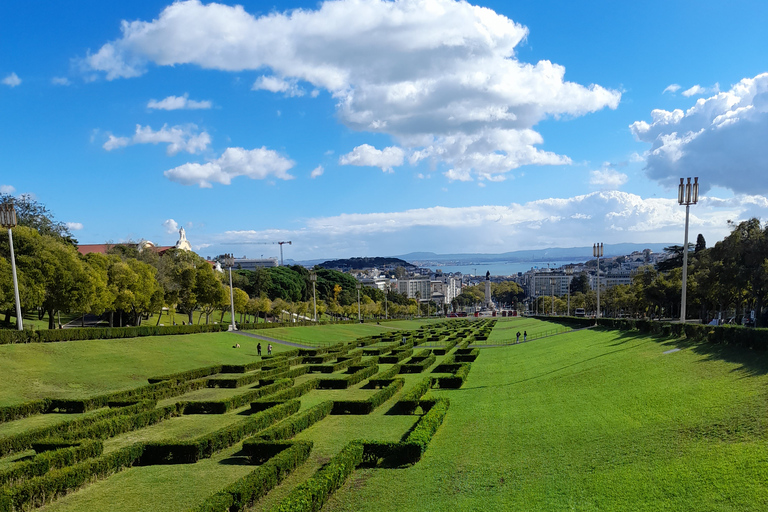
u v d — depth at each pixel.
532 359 58.44
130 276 81.19
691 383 30.08
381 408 38.78
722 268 73.19
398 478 23.28
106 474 24.28
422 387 41.41
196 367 60.72
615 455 22.12
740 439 20.17
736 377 28.61
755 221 70.19
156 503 21.19
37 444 26.83
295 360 65.38
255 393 42.28
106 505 21.02
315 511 19.55
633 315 162.88
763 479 16.81
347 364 62.62
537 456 24.08
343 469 22.58
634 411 27.83
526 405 34.66
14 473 22.67
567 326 104.94
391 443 25.39
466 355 64.56
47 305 68.62
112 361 55.69
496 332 118.19
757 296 71.88
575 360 49.66
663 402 27.86
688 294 100.88
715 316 113.75
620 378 36.31
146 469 25.44
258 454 26.17
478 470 23.31
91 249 144.38
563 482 20.48
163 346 66.81
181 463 26.38
